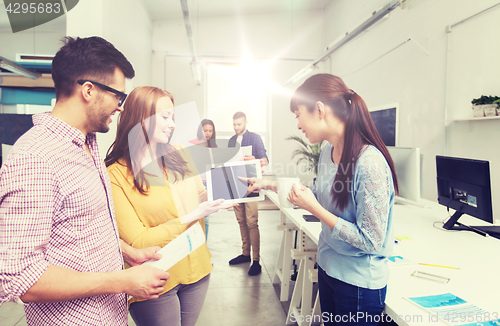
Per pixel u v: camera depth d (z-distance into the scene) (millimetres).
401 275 1113
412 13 3713
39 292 557
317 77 910
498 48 2627
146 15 5422
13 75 3434
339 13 5574
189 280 1052
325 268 974
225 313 2160
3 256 532
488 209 1523
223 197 1232
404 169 2131
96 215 709
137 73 4672
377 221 789
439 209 2289
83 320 665
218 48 6223
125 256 911
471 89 2902
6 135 2992
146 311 1009
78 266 656
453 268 1176
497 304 897
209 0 5402
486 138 2768
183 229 1008
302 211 2070
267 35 6309
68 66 650
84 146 735
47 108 3564
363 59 4926
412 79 3736
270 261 3113
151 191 1001
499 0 2598
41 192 565
